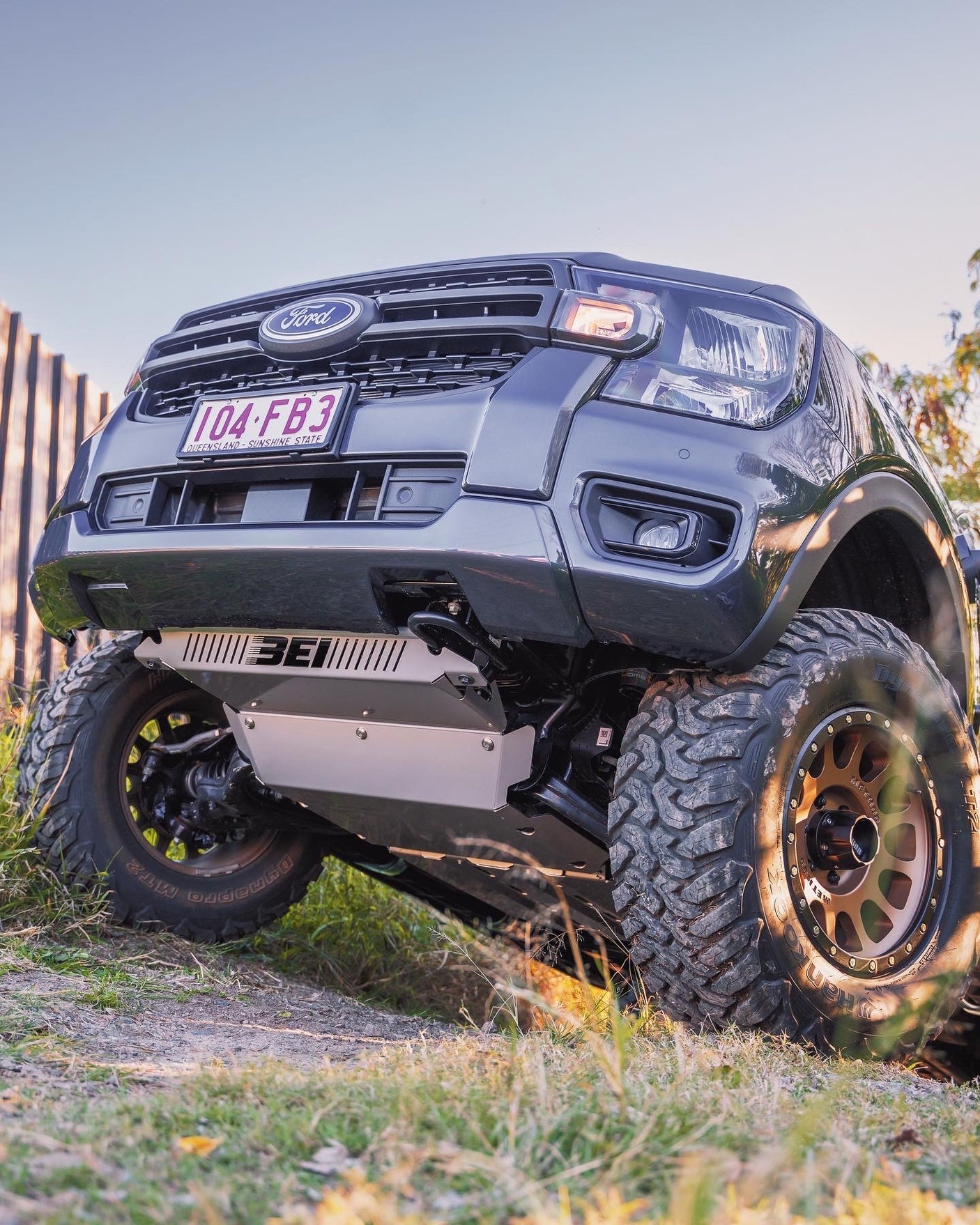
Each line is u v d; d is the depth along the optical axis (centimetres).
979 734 300
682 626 202
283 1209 98
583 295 223
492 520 207
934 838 240
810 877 221
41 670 545
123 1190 99
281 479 236
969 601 287
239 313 275
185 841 322
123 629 267
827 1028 214
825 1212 104
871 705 231
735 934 203
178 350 273
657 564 202
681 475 205
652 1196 105
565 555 203
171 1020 229
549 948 326
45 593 272
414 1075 141
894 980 230
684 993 210
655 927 207
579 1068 152
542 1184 103
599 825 245
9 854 291
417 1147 115
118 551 247
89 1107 128
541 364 219
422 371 230
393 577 218
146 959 281
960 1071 291
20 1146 107
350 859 341
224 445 240
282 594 232
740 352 225
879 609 278
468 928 349
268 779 276
